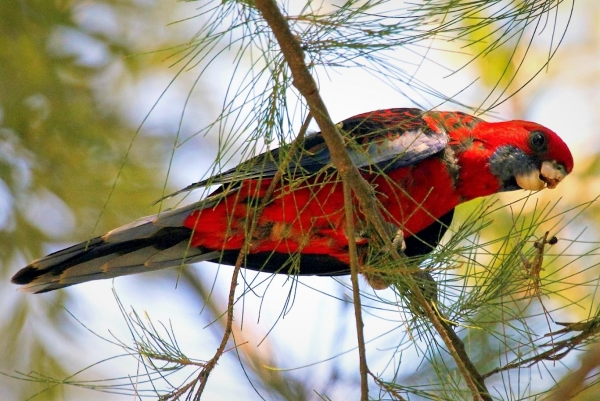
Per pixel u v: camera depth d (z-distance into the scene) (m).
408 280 5.84
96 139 10.89
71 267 7.68
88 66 11.08
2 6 10.68
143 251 7.74
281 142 5.40
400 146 7.63
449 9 5.71
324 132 5.46
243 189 7.09
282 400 8.52
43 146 10.72
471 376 6.29
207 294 11.62
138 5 11.40
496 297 5.96
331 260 8.18
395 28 5.30
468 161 8.14
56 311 10.75
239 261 6.08
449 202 8.18
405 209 7.75
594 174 10.94
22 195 10.64
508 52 10.91
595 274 9.93
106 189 10.81
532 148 8.37
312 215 7.21
